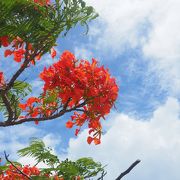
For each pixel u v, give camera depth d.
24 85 5.58
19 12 4.43
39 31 4.61
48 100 4.79
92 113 4.58
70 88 4.46
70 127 4.76
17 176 7.32
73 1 4.66
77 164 7.05
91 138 4.71
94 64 4.55
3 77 4.92
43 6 4.62
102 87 4.52
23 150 6.75
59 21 4.65
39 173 7.27
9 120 4.71
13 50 5.13
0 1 4.24
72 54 4.57
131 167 2.77
